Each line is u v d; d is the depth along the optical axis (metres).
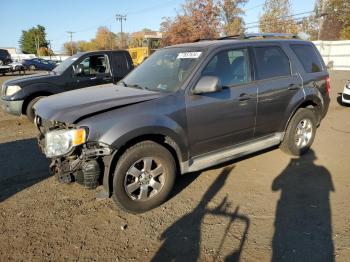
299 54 5.39
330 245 3.16
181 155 3.99
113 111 3.54
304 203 3.96
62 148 3.40
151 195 3.83
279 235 3.34
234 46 4.55
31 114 7.85
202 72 4.14
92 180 3.45
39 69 37.50
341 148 5.92
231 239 3.30
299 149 5.41
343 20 41.16
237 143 4.62
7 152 5.91
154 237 3.37
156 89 4.18
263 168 5.02
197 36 41.09
